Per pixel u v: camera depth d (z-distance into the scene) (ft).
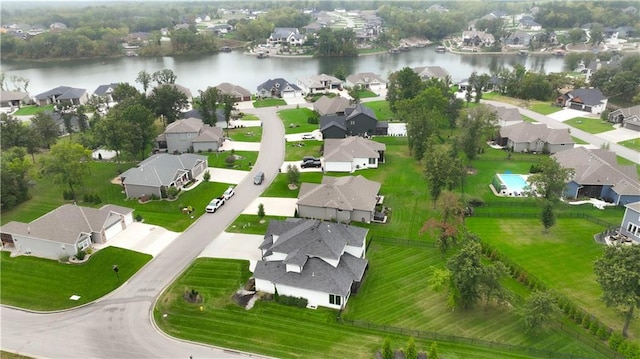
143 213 225.35
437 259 183.42
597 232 203.92
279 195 243.81
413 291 163.73
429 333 140.67
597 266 141.18
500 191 244.01
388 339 128.77
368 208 212.02
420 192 246.27
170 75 485.15
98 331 146.00
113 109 327.88
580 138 337.31
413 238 199.52
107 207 208.85
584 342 137.59
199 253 189.37
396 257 185.57
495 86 506.89
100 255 187.11
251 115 404.57
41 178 257.96
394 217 219.82
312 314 152.25
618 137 337.31
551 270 175.32
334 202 214.07
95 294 164.35
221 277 172.55
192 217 220.84
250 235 203.00
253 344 139.03
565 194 238.89
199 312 153.48
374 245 194.80
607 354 132.26
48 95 453.58
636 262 132.46
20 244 190.39
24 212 229.86
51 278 173.58
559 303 152.25
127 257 186.19
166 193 240.73
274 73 627.87
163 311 154.20
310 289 154.61
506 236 201.57
